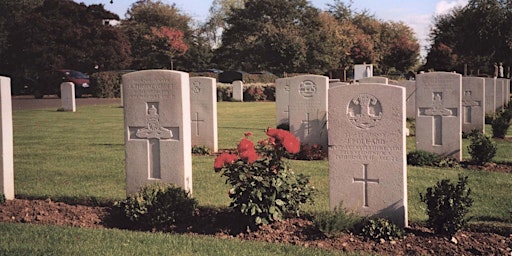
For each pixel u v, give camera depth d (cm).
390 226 623
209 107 1348
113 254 561
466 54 4494
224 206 757
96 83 4297
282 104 1670
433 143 1182
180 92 738
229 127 2041
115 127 2006
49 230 646
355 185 677
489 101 2064
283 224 659
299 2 6738
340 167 684
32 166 1102
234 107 3350
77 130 1891
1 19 5469
